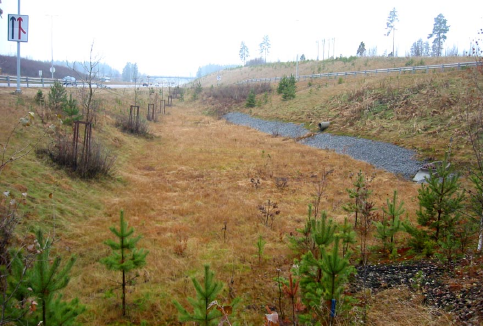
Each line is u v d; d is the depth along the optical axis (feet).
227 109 153.28
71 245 27.14
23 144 41.45
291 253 28.96
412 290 21.49
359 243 30.96
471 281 20.58
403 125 77.66
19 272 13.15
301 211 40.27
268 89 165.99
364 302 20.42
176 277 24.59
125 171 53.42
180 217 36.99
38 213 29.53
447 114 72.69
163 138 86.84
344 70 177.58
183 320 15.75
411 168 58.13
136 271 24.68
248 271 25.89
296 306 18.30
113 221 33.58
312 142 87.81
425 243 26.37
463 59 129.70
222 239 31.71
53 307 13.65
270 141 91.04
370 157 68.54
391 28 250.37
